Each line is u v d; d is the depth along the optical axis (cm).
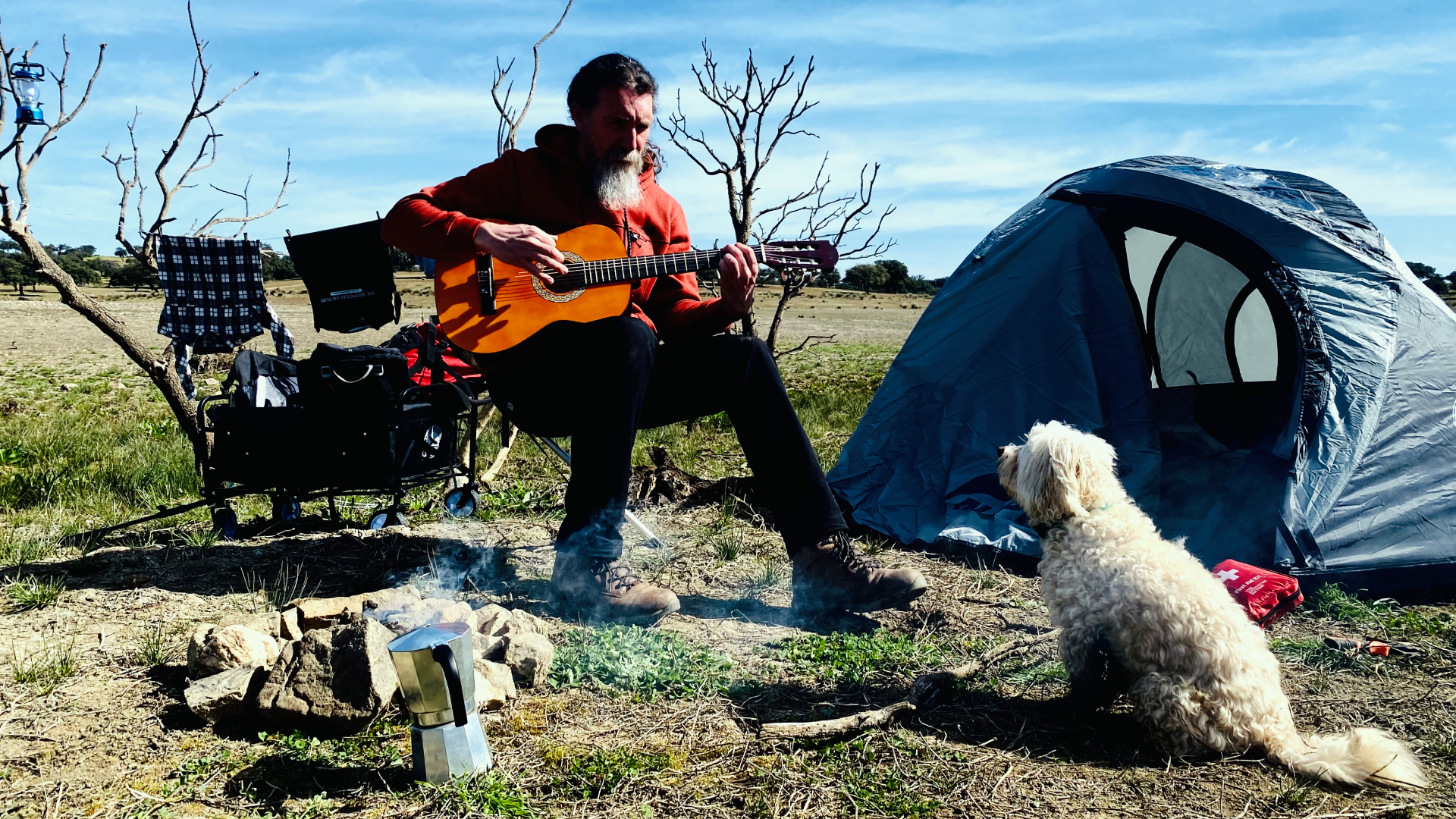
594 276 402
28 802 245
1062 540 297
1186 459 575
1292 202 523
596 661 331
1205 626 269
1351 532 430
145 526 537
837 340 4084
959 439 542
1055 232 551
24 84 559
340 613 353
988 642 370
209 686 291
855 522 542
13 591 405
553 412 416
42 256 552
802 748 278
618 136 398
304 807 242
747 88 809
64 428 1020
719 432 913
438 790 247
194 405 595
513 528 541
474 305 400
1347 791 254
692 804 247
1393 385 463
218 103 611
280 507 518
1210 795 253
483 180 408
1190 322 650
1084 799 251
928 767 268
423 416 516
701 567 470
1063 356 529
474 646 329
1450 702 310
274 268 9025
